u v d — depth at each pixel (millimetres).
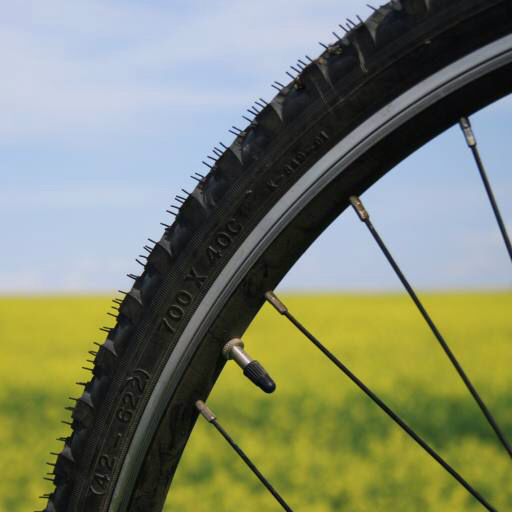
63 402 5766
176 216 895
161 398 889
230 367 7355
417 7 847
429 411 5121
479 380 6223
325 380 6527
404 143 860
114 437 896
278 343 9164
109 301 15781
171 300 890
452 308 13602
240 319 886
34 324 11469
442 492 3449
